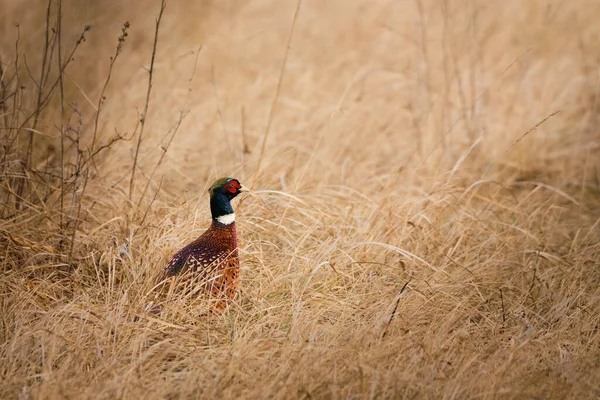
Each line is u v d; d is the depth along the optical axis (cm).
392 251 1251
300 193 1438
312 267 1181
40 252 1175
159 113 1809
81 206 1342
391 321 1041
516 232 1370
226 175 1523
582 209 1558
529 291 1183
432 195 1427
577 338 1062
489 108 1962
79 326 1005
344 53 2303
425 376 945
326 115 1875
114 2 2342
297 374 909
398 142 1836
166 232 1223
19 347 982
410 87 2055
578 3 2531
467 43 2094
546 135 1856
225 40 2280
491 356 988
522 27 2384
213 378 930
